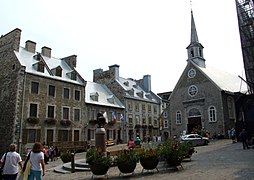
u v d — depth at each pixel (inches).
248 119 997.2
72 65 1427.2
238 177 331.9
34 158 264.4
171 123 1430.9
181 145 500.7
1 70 1181.7
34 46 1300.4
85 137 1327.5
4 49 1205.7
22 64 1102.4
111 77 1800.0
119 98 1710.1
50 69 1270.9
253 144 764.6
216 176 351.6
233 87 1381.6
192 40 1497.3
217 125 1231.5
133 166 427.5
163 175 406.0
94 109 1435.8
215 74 1451.8
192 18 1542.8
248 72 1063.6
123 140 1595.7
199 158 580.4
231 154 597.9
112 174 457.4
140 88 2009.1
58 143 1155.9
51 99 1189.1
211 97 1282.0
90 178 434.0
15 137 1019.3
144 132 1787.6
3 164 279.0
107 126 1499.8
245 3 1116.5
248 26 1091.3
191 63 1413.6
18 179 439.5
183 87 1423.5
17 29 1183.6
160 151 467.2
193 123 1334.9
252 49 1064.2
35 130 1099.3
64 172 531.8
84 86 1376.7
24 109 1071.0
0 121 1099.3
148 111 1876.2
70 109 1274.6
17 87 1066.7
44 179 454.9
